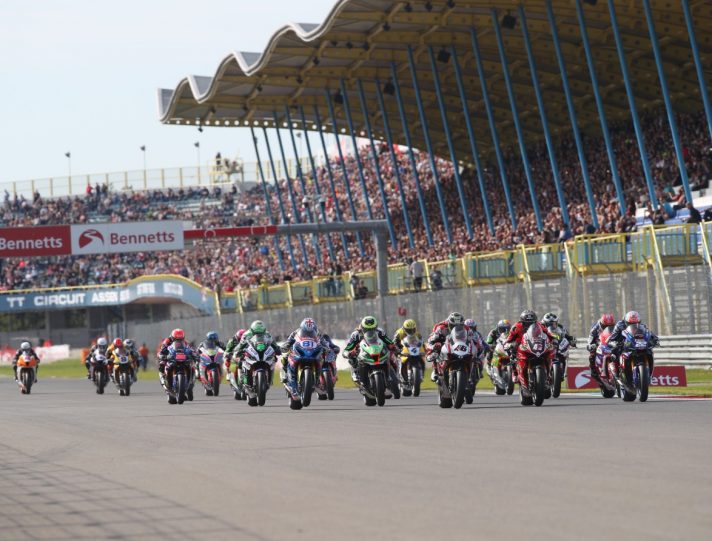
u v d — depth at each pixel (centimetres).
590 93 12812
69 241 10112
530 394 4106
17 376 7569
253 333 4859
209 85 14138
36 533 1612
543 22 10919
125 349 6838
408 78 13488
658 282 6512
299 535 1501
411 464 2270
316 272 13100
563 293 7162
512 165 13738
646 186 10156
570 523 1515
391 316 8731
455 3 10331
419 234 13712
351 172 17412
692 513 1562
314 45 12331
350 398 5425
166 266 17162
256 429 3422
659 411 3634
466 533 1470
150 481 2162
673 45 11244
